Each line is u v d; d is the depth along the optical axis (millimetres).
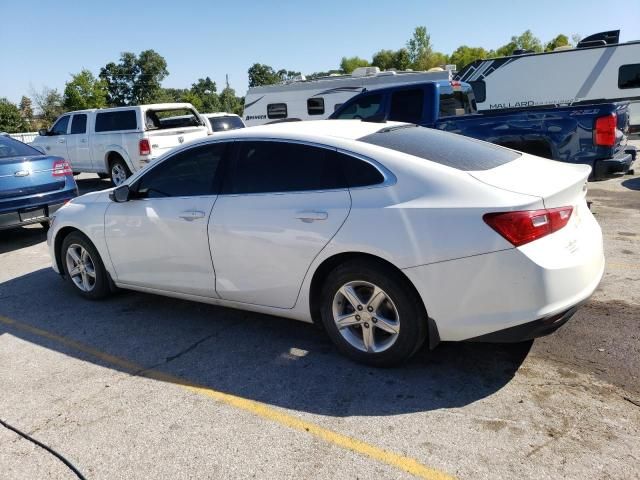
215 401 3277
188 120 13188
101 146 12430
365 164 3396
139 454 2809
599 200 8469
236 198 3848
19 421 3172
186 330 4371
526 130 6727
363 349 3521
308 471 2609
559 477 2471
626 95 15688
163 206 4250
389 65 73062
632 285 4730
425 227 3092
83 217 4875
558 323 3043
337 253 3383
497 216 2938
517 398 3109
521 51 17688
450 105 8930
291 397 3268
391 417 3002
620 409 2955
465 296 3049
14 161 7133
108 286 5016
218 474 2625
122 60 75438
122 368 3777
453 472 2541
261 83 94312
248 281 3852
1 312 5008
